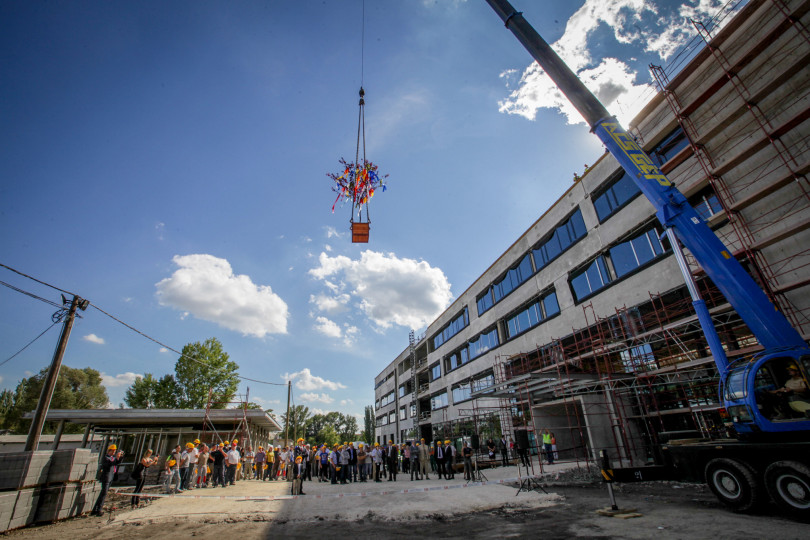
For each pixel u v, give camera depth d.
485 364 29.61
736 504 7.45
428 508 9.96
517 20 12.25
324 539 7.29
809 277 10.42
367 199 15.26
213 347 47.19
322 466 20.41
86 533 8.25
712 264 8.54
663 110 15.26
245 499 12.23
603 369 17.64
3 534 8.26
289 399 34.84
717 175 12.77
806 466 6.56
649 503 8.72
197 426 28.58
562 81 11.48
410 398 48.56
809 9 10.67
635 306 16.27
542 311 23.05
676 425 14.48
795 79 11.13
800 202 10.86
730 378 8.16
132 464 23.91
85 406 56.12
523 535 6.88
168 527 8.62
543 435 18.66
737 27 12.52
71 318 11.88
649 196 9.80
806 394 7.11
